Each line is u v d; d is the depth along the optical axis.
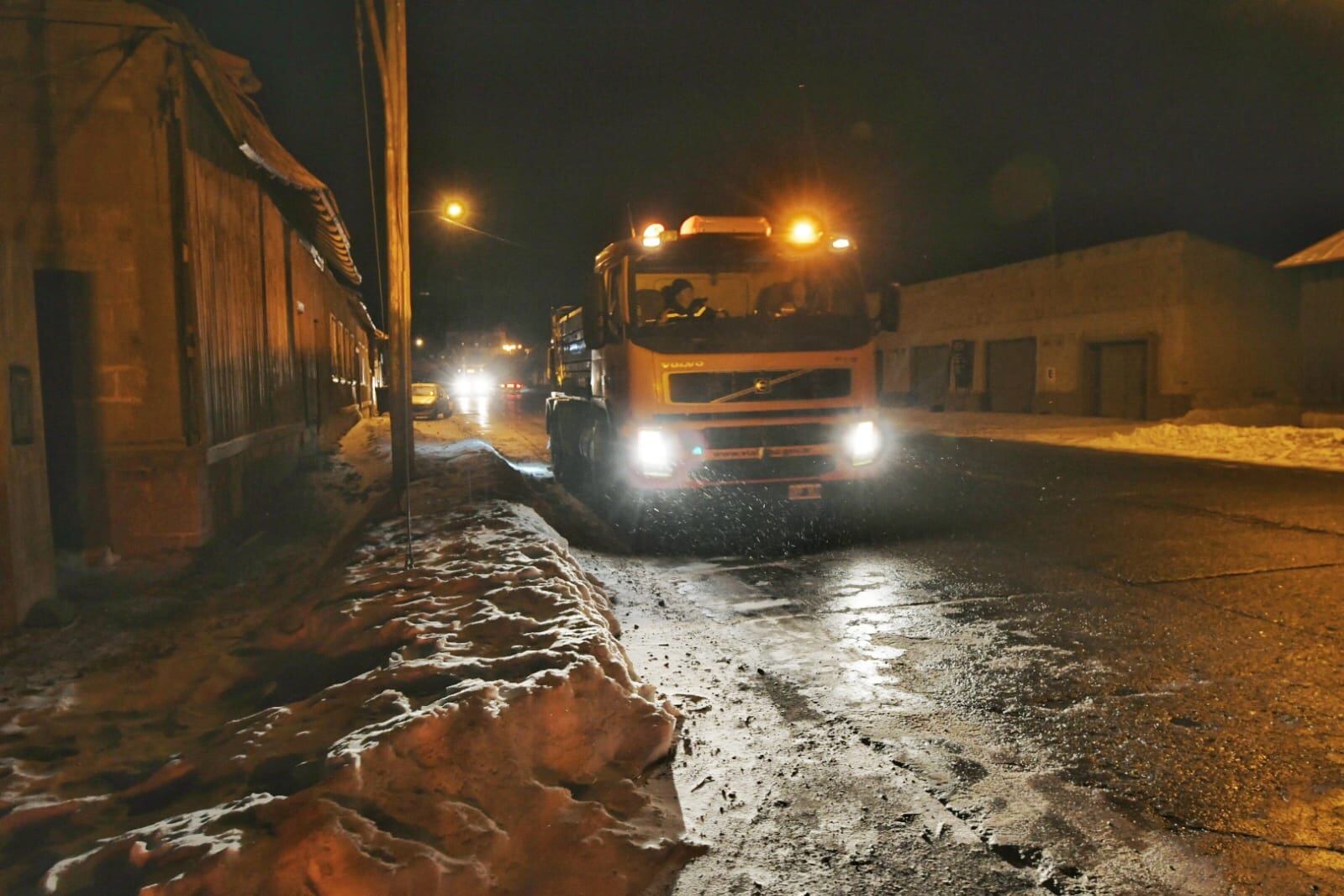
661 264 9.30
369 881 2.51
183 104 7.84
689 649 5.51
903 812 3.40
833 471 9.42
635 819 3.22
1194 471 13.92
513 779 3.16
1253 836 3.21
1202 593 6.59
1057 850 3.12
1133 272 26.97
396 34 8.88
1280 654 5.19
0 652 5.27
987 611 6.29
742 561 8.20
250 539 8.73
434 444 17.91
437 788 3.01
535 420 33.69
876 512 10.54
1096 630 5.77
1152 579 7.04
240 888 2.46
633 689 3.92
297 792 2.89
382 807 2.86
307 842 2.56
